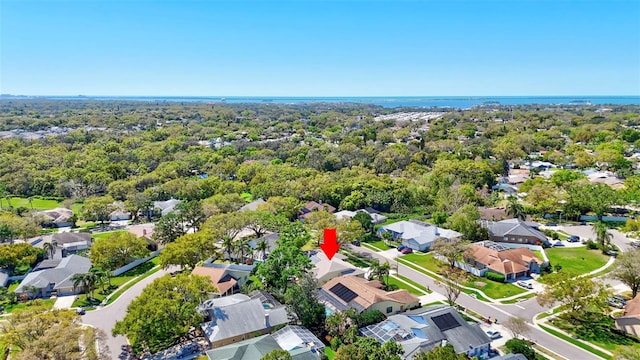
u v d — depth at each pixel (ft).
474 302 234.38
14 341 167.02
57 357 154.92
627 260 224.74
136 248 291.58
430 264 293.84
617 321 201.67
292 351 169.48
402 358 169.27
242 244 294.05
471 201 414.82
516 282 260.42
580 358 180.04
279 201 390.01
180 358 182.19
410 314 199.11
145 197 431.02
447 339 182.39
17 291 246.27
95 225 401.49
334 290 234.79
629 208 397.80
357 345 162.61
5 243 322.14
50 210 414.00
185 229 364.58
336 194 439.22
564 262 289.94
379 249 327.26
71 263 278.05
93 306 236.02
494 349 186.39
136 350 188.65
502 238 332.39
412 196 437.58
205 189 468.75
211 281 234.79
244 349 172.96
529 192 422.82
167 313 182.50
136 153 629.10
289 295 211.00
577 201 377.30
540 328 205.16
